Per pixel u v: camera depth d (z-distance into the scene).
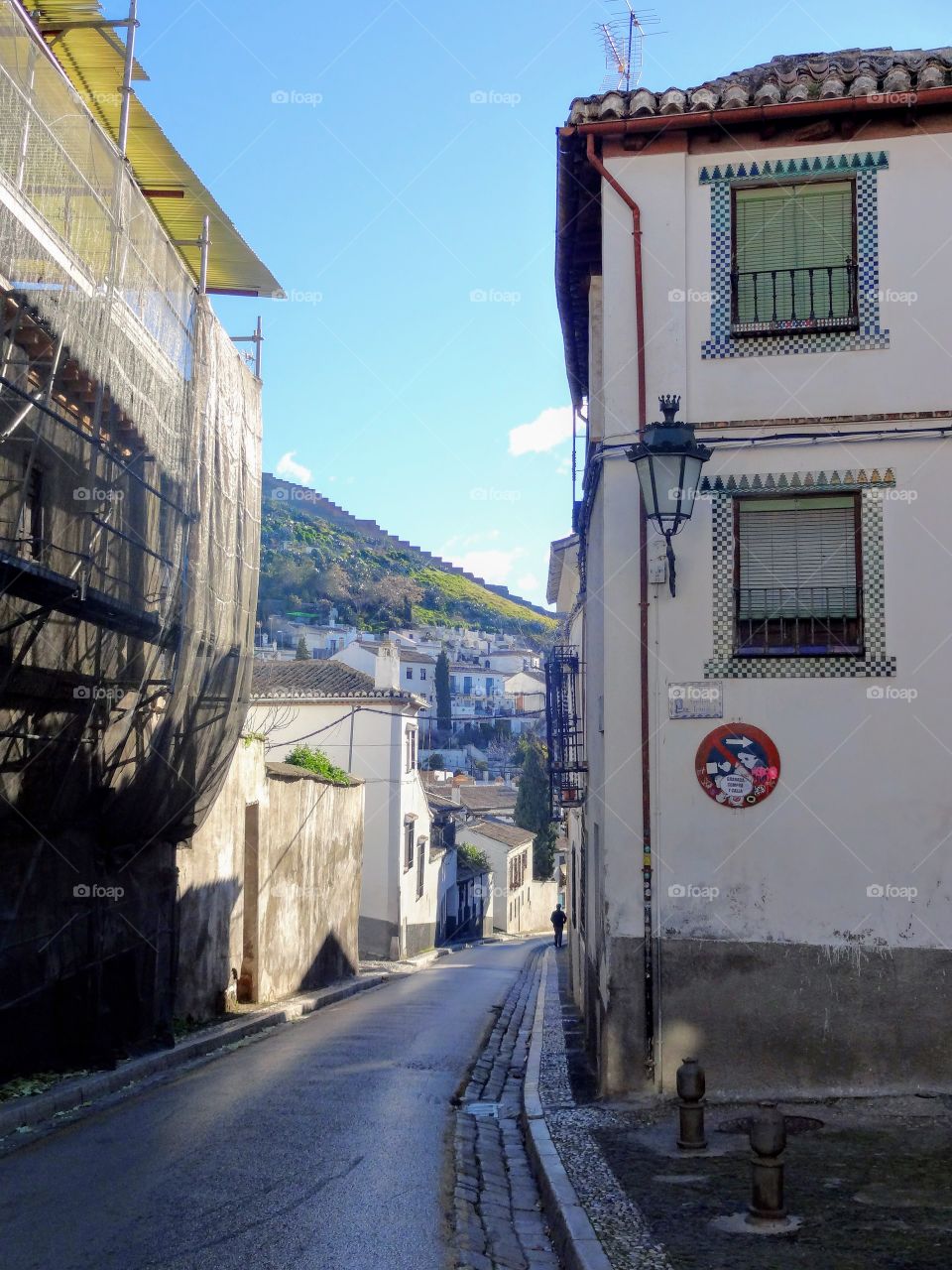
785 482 10.71
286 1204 7.21
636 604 10.89
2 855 10.22
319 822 23.94
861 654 10.51
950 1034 10.02
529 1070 12.63
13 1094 10.00
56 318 9.89
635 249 11.12
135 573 12.17
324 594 126.12
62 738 10.87
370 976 27.53
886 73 10.75
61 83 10.32
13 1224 6.68
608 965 10.52
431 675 105.44
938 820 10.27
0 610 9.24
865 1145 8.29
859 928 10.24
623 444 11.02
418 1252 6.35
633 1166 7.99
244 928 18.95
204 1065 13.04
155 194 15.74
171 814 13.75
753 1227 6.43
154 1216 6.84
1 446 9.79
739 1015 10.30
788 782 10.48
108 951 12.38
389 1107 10.54
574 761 18.81
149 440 12.57
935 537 10.52
